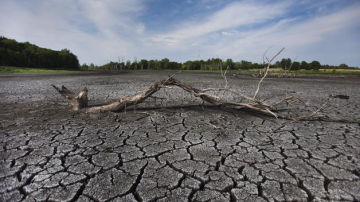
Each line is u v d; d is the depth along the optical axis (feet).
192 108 17.70
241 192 6.09
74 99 16.57
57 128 12.08
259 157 8.27
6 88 32.76
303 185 6.37
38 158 8.23
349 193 5.97
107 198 5.82
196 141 10.02
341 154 8.48
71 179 6.75
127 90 29.89
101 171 7.26
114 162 7.91
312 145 9.43
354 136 10.57
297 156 8.33
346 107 18.08
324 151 8.78
